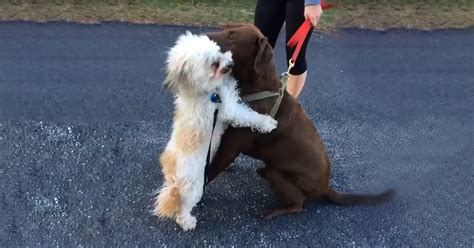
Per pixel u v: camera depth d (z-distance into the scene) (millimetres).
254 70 1316
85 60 2121
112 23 2369
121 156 1658
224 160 1401
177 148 1301
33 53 2150
